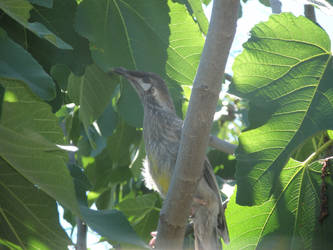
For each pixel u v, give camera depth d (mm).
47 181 4312
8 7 4863
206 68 5320
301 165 6871
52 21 6641
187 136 5570
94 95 7609
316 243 6973
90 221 4797
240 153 6277
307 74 6285
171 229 6039
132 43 6926
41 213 5121
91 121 7660
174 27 6902
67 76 7516
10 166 4820
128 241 4648
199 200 8578
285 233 7090
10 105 4195
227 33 5199
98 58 6770
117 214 4965
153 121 8844
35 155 4195
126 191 11336
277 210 7051
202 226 8805
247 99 6266
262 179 6254
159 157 8719
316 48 6281
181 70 7121
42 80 4676
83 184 6387
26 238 5277
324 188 6852
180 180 5781
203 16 7840
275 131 6211
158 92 8945
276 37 6324
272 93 6293
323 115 6137
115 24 6766
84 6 6605
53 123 4391
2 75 4410
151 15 6840
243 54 6383
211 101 5387
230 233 7199
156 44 6973
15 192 5035
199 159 5652
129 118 7684
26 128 3980
